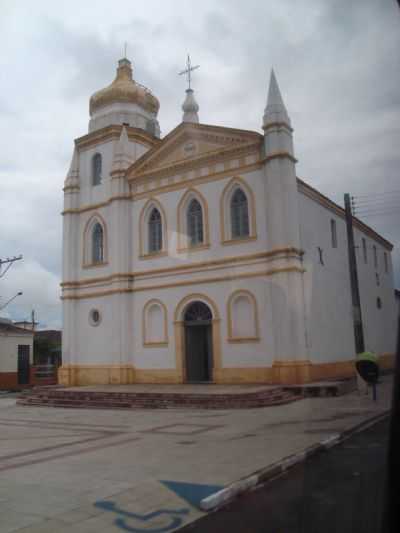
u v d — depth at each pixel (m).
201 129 24.05
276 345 20.39
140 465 8.43
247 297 21.66
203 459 8.66
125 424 14.01
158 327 24.47
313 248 22.91
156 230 25.67
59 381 27.05
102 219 27.47
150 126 30.23
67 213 28.61
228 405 16.80
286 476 7.50
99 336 26.36
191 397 17.83
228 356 21.75
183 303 23.56
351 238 18.89
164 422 14.07
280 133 21.52
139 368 24.64
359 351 18.17
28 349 38.81
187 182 24.31
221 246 22.73
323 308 22.73
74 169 29.12
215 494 6.26
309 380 19.88
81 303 27.44
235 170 22.80
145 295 25.02
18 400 22.34
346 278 26.36
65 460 9.12
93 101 30.19
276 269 20.70
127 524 5.60
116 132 27.94
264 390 17.70
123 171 26.59
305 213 22.69
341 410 13.40
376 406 11.82
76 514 5.94
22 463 8.96
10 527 5.50
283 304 20.31
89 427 13.67
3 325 38.72
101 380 25.78
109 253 26.61
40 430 13.36
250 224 22.02
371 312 29.25
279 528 5.18
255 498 6.47
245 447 9.52
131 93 29.73
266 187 21.72
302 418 12.88
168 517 5.81
